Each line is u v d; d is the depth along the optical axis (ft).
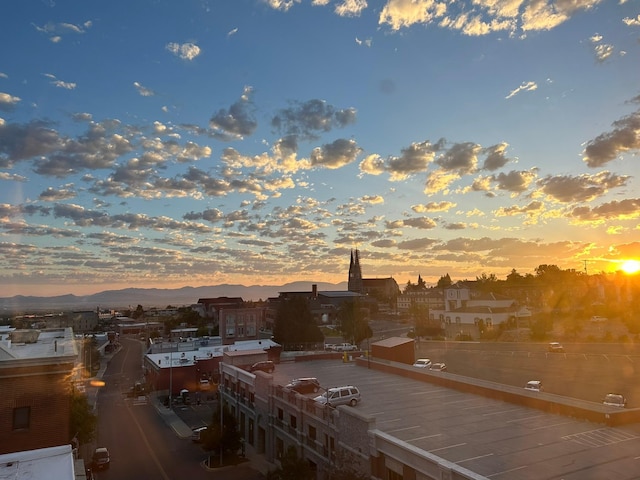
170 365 259.80
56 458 59.62
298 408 120.57
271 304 626.64
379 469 84.84
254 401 152.56
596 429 89.10
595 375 185.26
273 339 343.87
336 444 99.30
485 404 112.47
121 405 239.91
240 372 166.50
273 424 135.33
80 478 70.28
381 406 112.88
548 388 165.99
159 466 141.18
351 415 93.71
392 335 416.67
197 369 266.36
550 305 458.50
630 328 285.84
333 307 629.51
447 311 411.13
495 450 79.00
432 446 81.92
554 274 631.97
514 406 109.70
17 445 73.00
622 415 91.66
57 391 76.33
